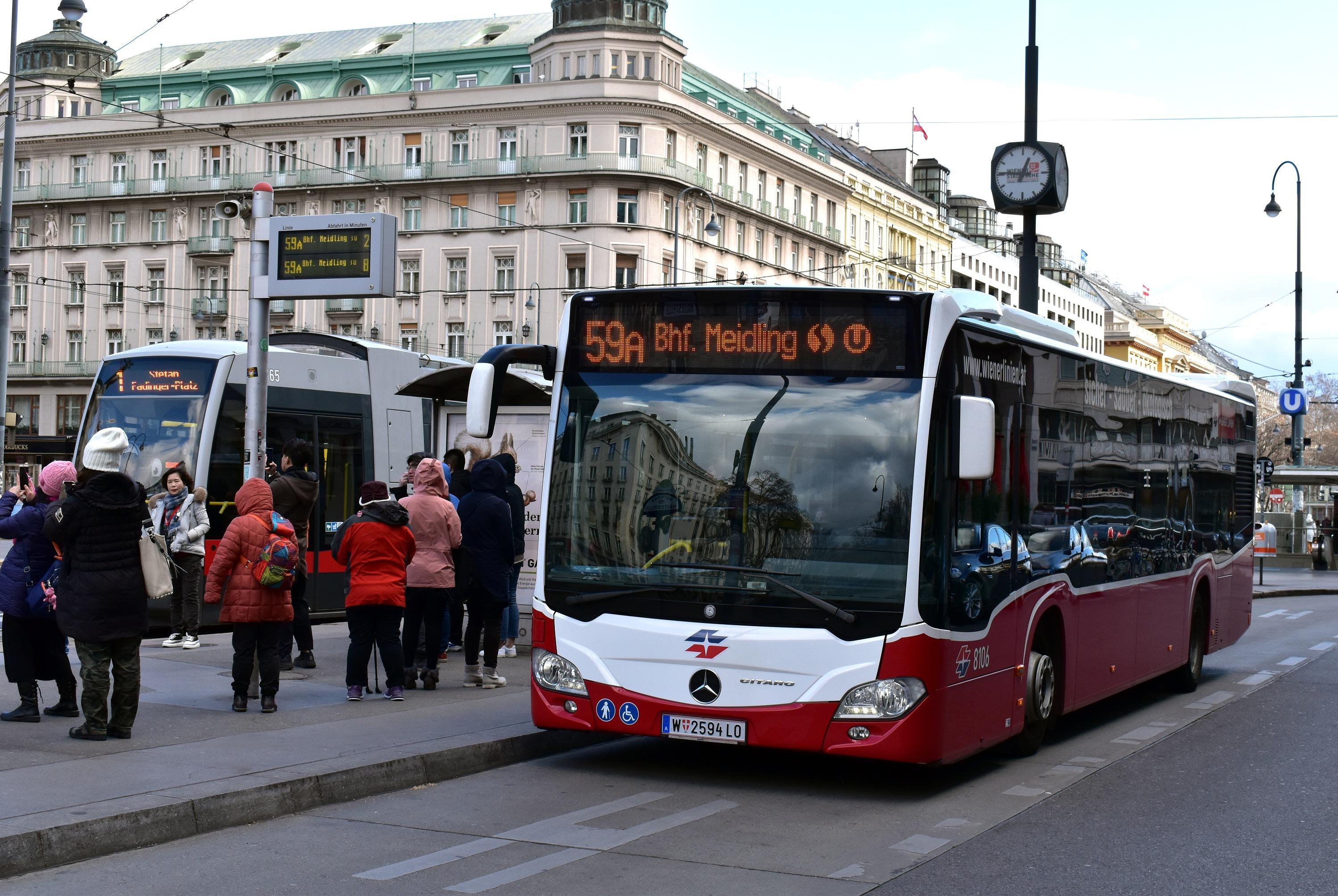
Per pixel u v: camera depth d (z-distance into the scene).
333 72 73.38
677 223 54.72
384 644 11.29
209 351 18.20
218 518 17.86
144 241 74.25
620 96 66.50
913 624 8.45
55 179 76.25
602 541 9.13
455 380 13.72
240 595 10.48
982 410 8.46
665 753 10.48
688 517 8.92
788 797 8.95
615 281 66.62
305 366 19.19
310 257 13.91
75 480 9.97
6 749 8.88
